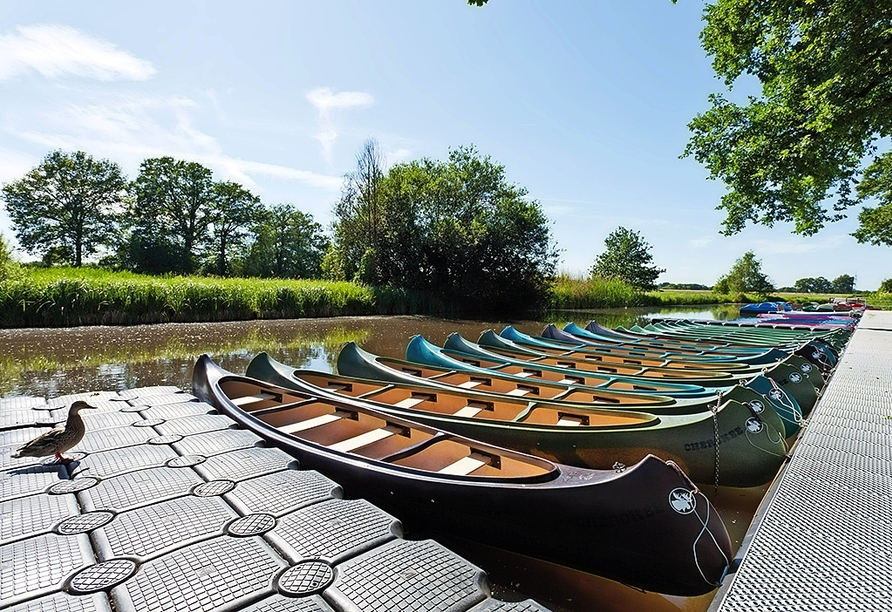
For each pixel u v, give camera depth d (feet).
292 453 13.71
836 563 7.71
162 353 37.81
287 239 192.03
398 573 7.36
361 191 94.38
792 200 41.70
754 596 6.94
